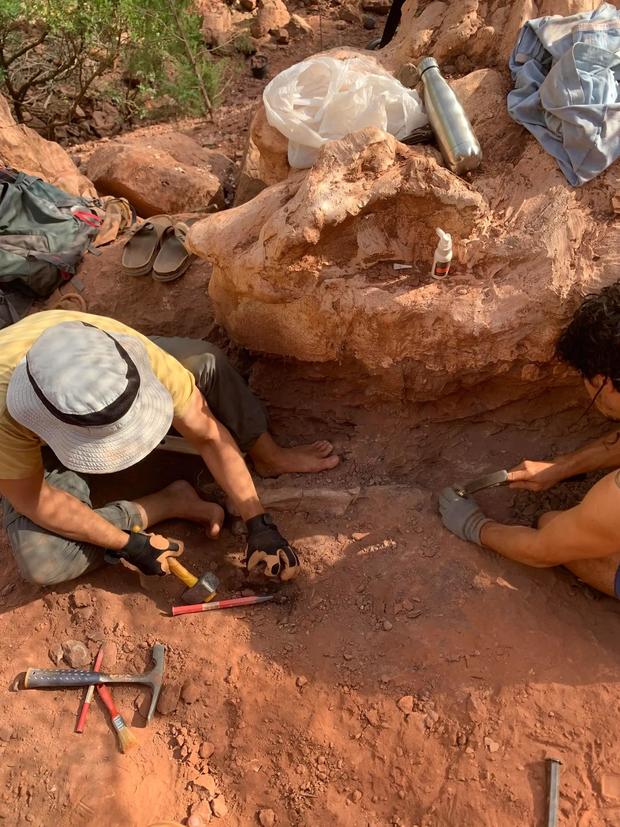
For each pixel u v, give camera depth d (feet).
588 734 6.72
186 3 17.42
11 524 7.82
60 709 7.39
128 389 5.76
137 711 7.39
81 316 6.95
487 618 7.45
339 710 7.14
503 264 7.66
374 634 7.57
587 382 7.22
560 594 7.74
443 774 6.72
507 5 9.04
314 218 7.15
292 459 9.12
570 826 6.34
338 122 8.22
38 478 7.04
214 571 8.45
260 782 6.94
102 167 14.38
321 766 6.92
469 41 9.04
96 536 7.62
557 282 7.42
